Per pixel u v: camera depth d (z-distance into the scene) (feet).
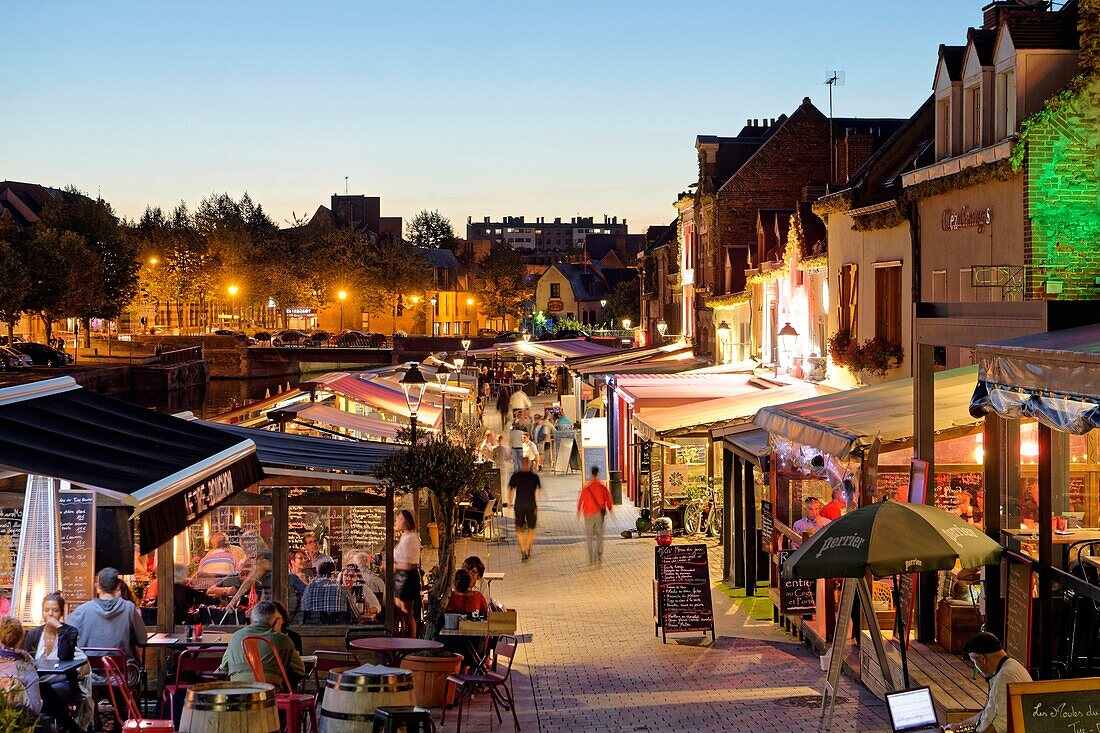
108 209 337.31
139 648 41.16
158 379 289.94
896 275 80.43
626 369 144.97
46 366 271.90
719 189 150.92
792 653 55.01
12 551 41.01
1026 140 50.52
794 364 102.78
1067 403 34.86
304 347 352.28
